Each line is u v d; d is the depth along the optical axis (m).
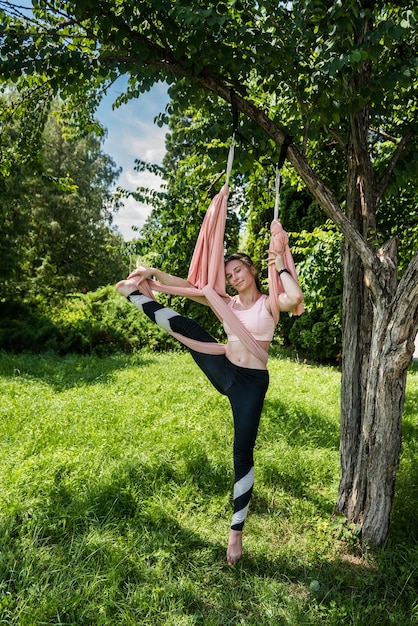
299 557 2.82
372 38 2.15
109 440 4.23
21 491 3.17
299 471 3.84
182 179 4.29
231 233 8.73
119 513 3.09
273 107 3.78
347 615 2.31
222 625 2.25
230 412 5.24
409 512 3.21
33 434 4.34
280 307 2.52
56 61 2.54
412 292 2.57
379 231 4.54
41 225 20.06
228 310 2.58
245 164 3.12
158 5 2.27
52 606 2.21
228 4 2.59
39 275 16.00
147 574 2.53
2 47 2.57
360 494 2.95
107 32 2.60
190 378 7.07
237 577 2.61
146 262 4.44
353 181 3.08
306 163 2.79
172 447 4.09
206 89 2.89
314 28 2.52
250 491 2.60
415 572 2.61
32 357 8.78
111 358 9.09
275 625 2.22
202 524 3.08
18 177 10.45
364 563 2.77
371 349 2.83
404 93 3.24
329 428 4.95
